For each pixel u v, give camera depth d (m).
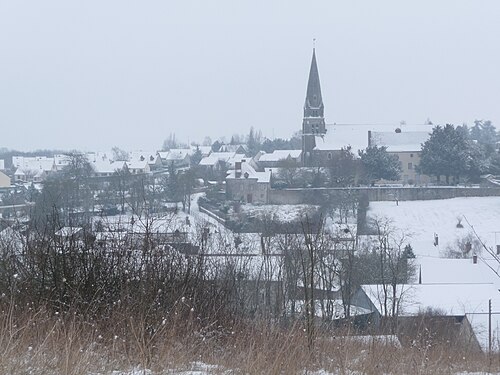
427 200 157.50
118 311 17.08
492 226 130.12
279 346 16.09
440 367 19.72
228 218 115.81
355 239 68.94
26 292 18.56
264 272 41.75
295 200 160.00
